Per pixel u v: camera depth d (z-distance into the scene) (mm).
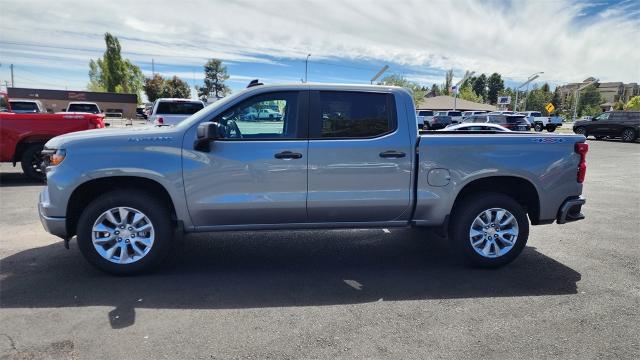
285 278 4246
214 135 3844
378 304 3682
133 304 3596
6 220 6125
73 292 3812
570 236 5824
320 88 4297
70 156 3969
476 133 5113
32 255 4730
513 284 4152
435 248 5254
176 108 15594
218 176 4113
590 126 27156
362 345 3008
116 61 68500
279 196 4211
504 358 2873
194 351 2902
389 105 4363
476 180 4547
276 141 4172
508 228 4520
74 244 5098
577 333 3215
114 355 2836
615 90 132500
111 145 4008
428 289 4016
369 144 4258
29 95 57250
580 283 4184
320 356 2861
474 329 3258
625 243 5508
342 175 4254
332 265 4633
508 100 51500
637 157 16891
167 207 4305
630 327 3311
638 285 4133
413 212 4453
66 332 3117
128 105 61062
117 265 4117
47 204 4012
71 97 58844
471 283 4172
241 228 4320
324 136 4258
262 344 3008
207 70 90500
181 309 3523
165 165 4035
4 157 8789
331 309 3574
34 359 2766
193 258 4797
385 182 4324
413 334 3174
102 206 4027
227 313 3471
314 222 4410
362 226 4480
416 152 4340
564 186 4539
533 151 4449
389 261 4781
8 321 3262
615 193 9164
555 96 105625
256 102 4227
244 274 4332
